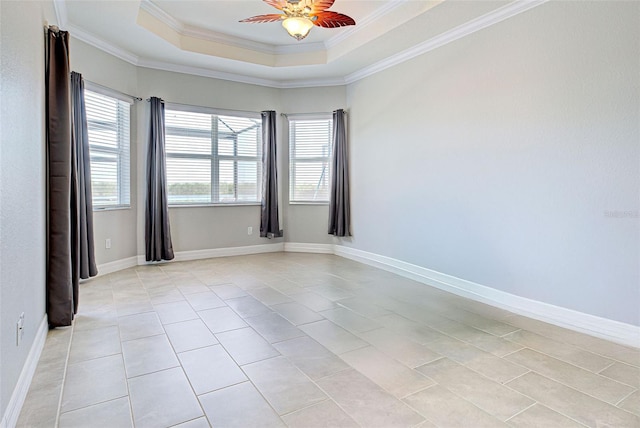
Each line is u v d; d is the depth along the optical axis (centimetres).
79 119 397
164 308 338
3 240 165
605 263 276
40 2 262
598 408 188
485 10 344
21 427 171
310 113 605
